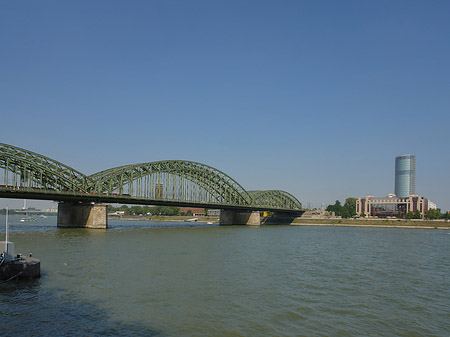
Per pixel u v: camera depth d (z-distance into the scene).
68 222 103.31
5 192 79.00
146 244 61.22
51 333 20.80
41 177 89.12
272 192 190.12
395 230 146.50
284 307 27.38
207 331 22.16
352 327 23.88
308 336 22.09
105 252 49.66
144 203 117.31
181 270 38.78
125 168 111.06
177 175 130.88
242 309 26.50
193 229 113.00
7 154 81.88
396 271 43.12
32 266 31.91
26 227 104.56
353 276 39.38
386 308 28.19
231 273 38.44
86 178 99.06
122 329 21.84
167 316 24.38
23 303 25.72
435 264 49.72
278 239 83.38
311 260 49.84
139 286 31.38
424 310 28.05
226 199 153.88
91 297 27.67
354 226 185.12
